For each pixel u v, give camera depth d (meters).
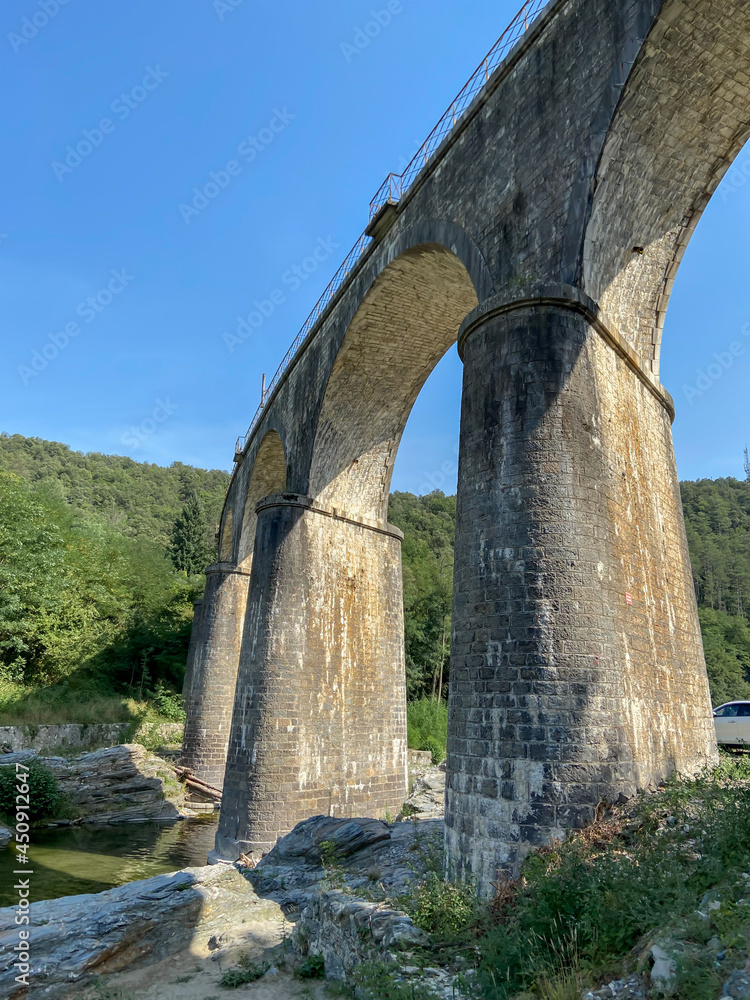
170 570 47.88
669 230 12.08
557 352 9.82
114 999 8.27
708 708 12.20
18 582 30.67
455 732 9.23
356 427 20.42
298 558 18.34
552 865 7.13
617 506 10.07
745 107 10.52
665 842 6.98
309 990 8.01
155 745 30.70
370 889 9.47
